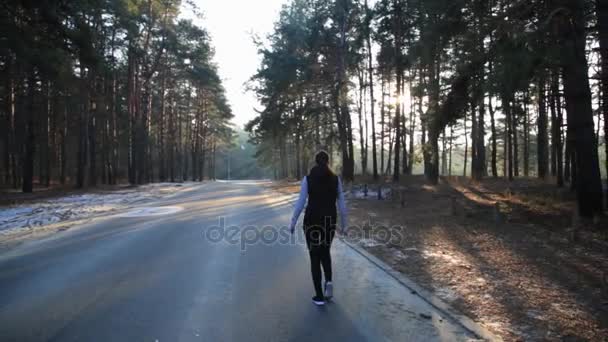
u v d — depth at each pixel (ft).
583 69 21.98
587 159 29.12
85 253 20.97
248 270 17.67
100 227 29.73
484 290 15.06
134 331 11.29
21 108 76.79
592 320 12.26
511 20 24.62
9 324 11.71
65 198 57.47
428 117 34.37
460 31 29.22
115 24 79.30
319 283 13.57
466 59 28.73
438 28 29.89
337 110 80.38
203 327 11.60
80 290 14.87
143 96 108.99
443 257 20.18
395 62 63.31
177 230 28.04
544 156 77.36
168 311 12.81
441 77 32.55
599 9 21.80
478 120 83.71
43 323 11.80
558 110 56.03
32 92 68.03
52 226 30.42
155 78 115.34
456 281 16.20
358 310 13.02
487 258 19.83
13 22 42.57
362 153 96.17
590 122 29.19
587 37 22.45
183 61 107.65
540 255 20.16
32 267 18.12
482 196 48.37
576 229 23.80
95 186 90.33
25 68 52.80
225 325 11.75
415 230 28.02
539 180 73.67
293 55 78.18
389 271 17.62
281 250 21.71
